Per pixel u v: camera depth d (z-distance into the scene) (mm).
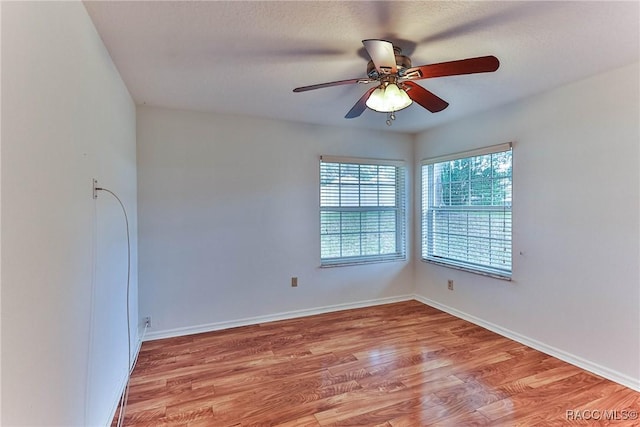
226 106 2980
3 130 833
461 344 2832
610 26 1673
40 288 1032
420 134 4059
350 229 3877
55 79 1159
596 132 2305
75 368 1326
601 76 2273
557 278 2568
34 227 997
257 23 1636
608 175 2240
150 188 2973
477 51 1939
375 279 3992
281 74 2268
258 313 3404
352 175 3879
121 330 2195
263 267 3418
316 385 2195
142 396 2078
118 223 2139
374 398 2043
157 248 3004
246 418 1858
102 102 1776
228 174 3256
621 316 2180
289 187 3521
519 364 2465
